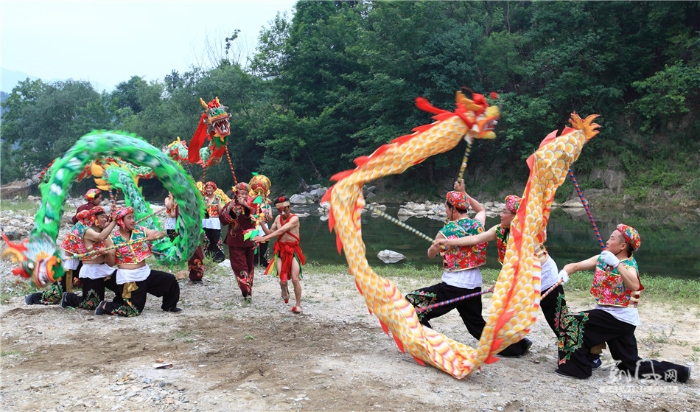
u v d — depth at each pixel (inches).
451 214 239.5
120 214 290.0
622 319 207.6
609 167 1235.9
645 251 631.8
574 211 1151.0
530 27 1520.7
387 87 1380.4
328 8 1808.6
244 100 1710.1
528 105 1290.6
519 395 193.8
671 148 1207.6
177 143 425.7
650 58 1237.7
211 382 201.3
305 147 1636.3
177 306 324.8
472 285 231.9
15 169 2151.8
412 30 1392.7
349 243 221.6
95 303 303.9
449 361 212.4
